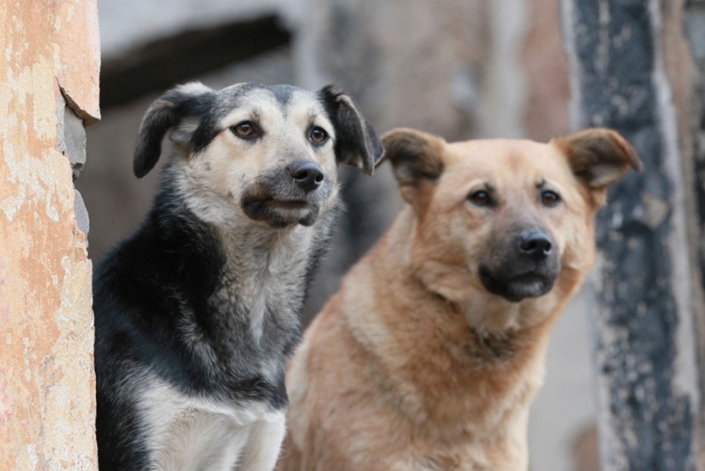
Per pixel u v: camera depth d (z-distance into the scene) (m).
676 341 12.22
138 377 7.78
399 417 10.07
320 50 22.97
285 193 8.45
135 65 23.11
